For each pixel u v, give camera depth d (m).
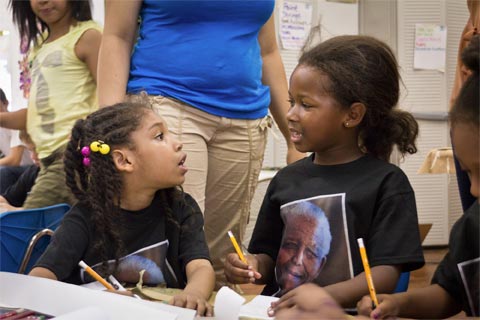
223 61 1.36
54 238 1.16
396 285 1.06
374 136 1.20
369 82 1.15
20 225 1.41
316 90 1.14
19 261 1.41
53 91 1.81
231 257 1.15
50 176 1.78
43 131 1.83
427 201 3.14
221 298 0.94
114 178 1.17
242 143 1.43
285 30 3.10
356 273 1.09
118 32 1.38
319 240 1.13
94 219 1.16
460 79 1.13
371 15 3.18
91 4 1.99
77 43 1.81
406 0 3.14
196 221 1.23
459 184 1.19
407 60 3.17
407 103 3.13
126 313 0.87
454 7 3.19
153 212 1.21
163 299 1.07
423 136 3.13
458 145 0.90
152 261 1.18
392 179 1.11
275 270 1.19
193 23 1.36
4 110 2.39
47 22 1.89
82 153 1.19
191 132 1.36
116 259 1.16
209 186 1.46
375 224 1.10
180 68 1.35
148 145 1.17
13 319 0.90
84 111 1.83
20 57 2.33
